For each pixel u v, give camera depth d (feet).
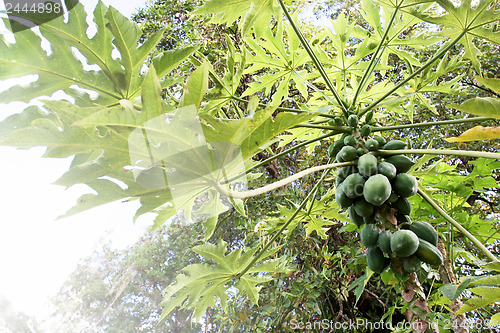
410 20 7.20
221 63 13.24
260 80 8.31
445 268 6.21
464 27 5.85
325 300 12.60
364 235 4.97
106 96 5.09
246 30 5.96
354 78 8.68
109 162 3.51
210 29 14.84
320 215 7.65
